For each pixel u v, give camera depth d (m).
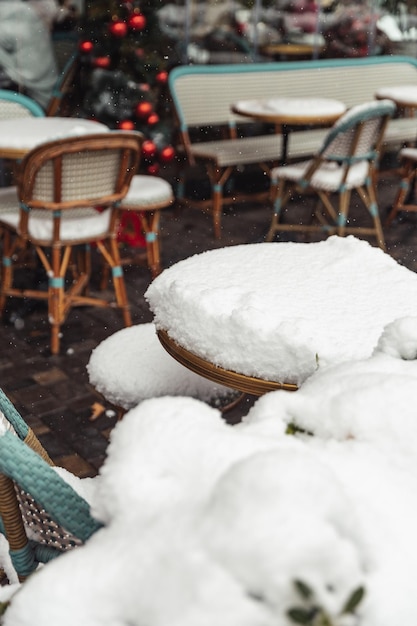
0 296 3.63
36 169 2.99
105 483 0.54
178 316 1.52
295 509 0.40
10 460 0.86
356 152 4.34
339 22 6.64
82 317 3.73
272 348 1.37
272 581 0.40
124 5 5.04
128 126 5.21
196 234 5.07
